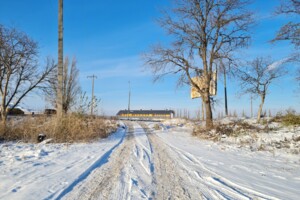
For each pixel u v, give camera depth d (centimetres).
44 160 764
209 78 1931
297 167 784
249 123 1908
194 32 1903
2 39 1650
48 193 464
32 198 434
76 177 579
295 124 1566
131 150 1032
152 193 493
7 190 470
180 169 712
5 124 1266
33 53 1784
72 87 2862
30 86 1842
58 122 1348
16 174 585
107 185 533
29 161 739
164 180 590
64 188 496
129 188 517
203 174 657
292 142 1185
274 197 483
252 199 471
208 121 1895
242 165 796
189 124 2523
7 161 729
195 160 858
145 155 923
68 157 828
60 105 1450
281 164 830
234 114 3108
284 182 602
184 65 1984
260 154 1036
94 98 1886
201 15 1902
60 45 1471
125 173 642
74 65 2909
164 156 920
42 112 1623
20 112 2564
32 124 1324
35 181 534
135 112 6794
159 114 6450
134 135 1702
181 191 511
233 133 1557
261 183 584
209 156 952
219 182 581
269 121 1875
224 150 1132
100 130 1533
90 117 1789
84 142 1237
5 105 1681
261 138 1345
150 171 674
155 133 1892
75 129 1338
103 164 749
